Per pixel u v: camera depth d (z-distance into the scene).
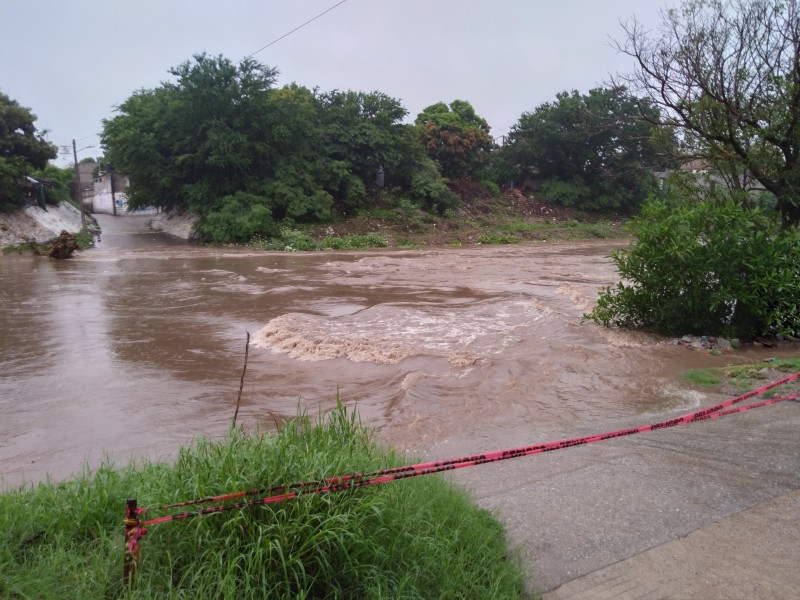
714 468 4.96
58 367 9.33
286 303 14.72
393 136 44.53
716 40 11.44
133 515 2.92
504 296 15.26
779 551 3.67
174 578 3.04
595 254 30.64
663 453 5.40
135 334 11.55
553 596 3.35
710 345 10.07
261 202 37.25
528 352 9.80
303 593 2.89
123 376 8.86
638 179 50.28
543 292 16.14
